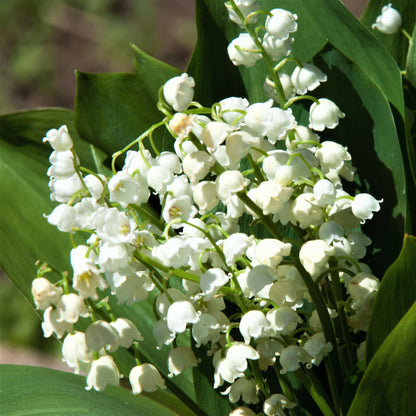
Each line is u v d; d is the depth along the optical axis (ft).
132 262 1.78
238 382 1.82
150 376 1.80
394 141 1.88
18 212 2.04
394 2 2.05
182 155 1.81
